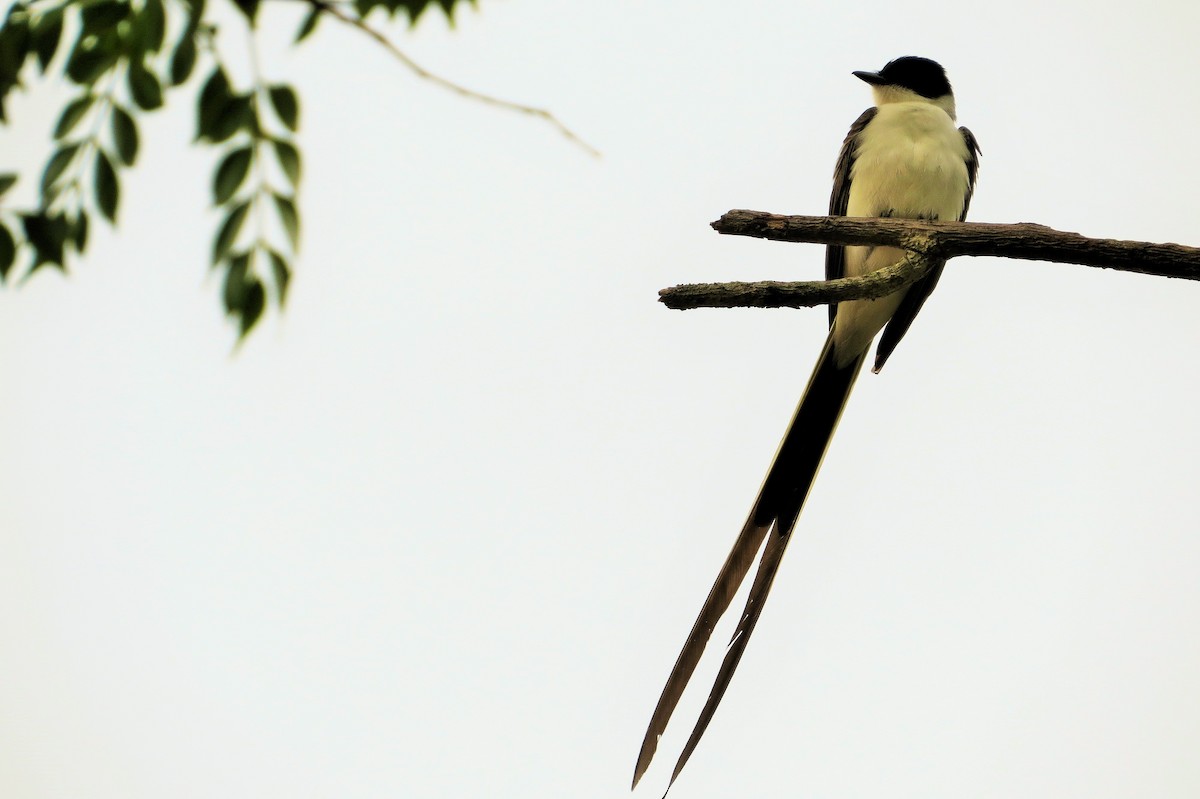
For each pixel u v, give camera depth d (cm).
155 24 485
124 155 508
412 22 531
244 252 508
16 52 499
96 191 507
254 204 507
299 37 500
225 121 499
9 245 505
